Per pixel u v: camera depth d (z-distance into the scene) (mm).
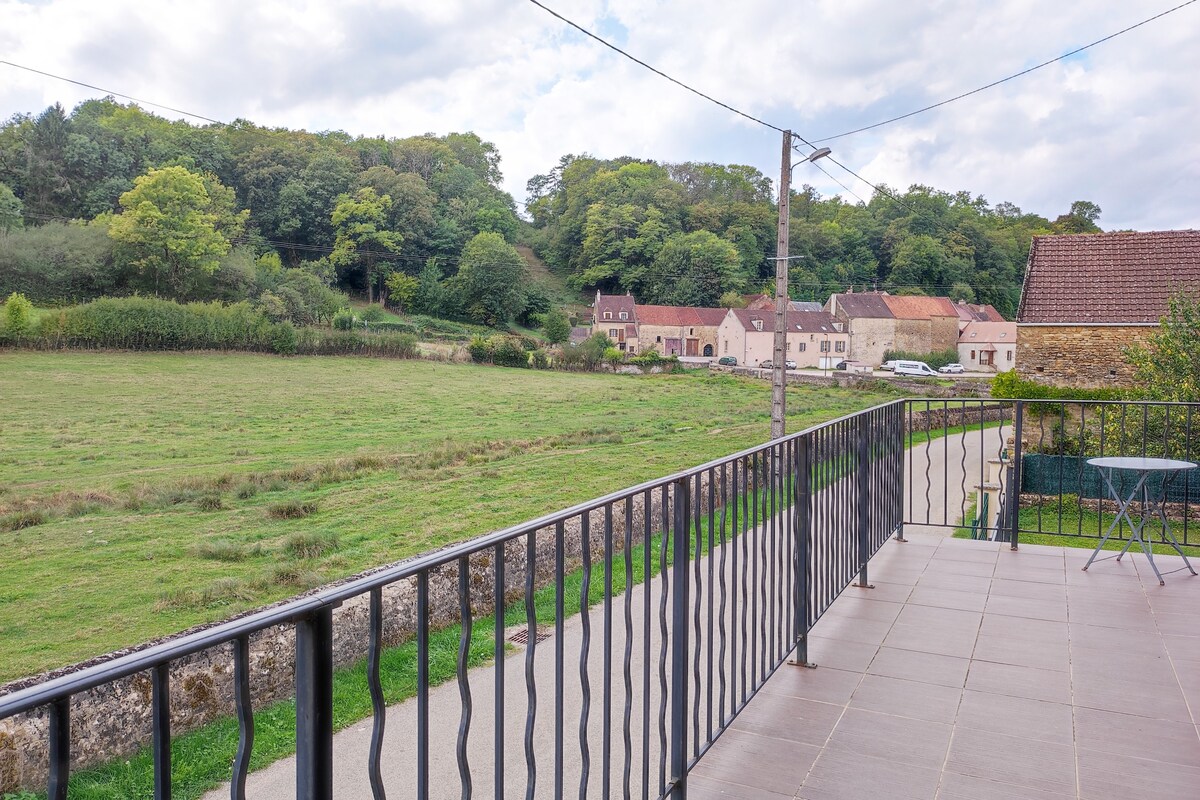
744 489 3027
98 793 3758
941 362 78562
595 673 4609
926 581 5051
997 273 101688
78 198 77125
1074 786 2678
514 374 52406
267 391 37344
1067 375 22297
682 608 2430
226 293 66438
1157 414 14203
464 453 20781
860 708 3303
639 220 107562
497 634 1655
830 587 4230
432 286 87375
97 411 28938
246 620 1079
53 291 61344
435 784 3547
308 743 1169
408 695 4688
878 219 108062
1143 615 4383
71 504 13734
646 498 2225
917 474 19922
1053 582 5004
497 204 111562
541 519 1810
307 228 92688
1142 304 21812
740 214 108438
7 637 7039
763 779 2762
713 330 83875
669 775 2838
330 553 10266
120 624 7418
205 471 18094
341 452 21438
